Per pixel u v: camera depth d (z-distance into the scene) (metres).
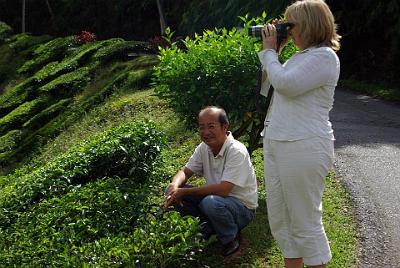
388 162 6.61
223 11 17.53
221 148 4.01
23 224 4.55
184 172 4.21
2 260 3.76
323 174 3.04
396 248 4.30
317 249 3.10
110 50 14.29
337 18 15.60
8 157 10.77
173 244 3.56
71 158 5.66
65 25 26.45
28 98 14.15
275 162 3.13
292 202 3.07
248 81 5.09
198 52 5.29
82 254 3.51
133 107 10.19
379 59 14.88
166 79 5.37
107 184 4.82
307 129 2.99
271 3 15.61
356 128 8.80
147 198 4.83
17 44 19.17
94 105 11.45
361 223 4.78
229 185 3.92
